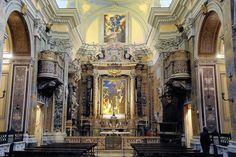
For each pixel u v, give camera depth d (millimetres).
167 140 14523
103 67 22641
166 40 16594
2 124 11555
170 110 14922
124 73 22578
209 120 11641
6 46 12047
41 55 13023
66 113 16641
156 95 19578
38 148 9453
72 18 16422
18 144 10461
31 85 12148
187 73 13133
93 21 23984
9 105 11727
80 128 21219
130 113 21875
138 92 22125
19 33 11773
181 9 14680
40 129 13992
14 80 11922
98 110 22031
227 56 8375
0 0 8484
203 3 11125
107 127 21219
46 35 14789
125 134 20438
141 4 22672
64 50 16297
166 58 15031
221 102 11797
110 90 22531
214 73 12125
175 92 14766
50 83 13070
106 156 12922
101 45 23141
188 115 14688
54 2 15016
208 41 12102
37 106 13516
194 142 12055
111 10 23953
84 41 23141
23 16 10969
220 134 9875
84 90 22422
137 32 23797
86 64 22531
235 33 7977
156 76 19891
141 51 22844
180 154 7512
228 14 8305
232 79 8000
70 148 9469
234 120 7855
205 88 11961
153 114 21203
